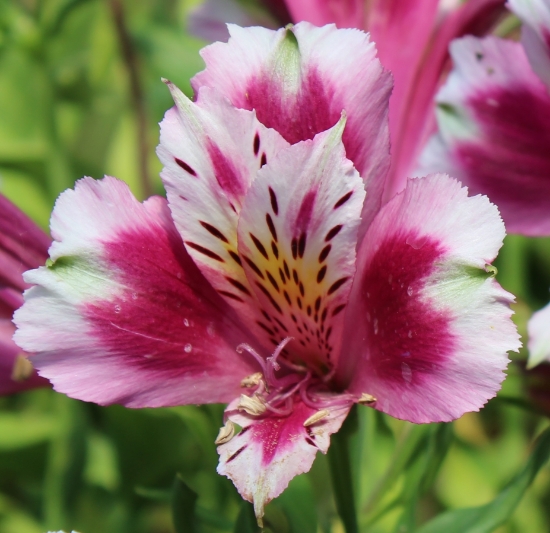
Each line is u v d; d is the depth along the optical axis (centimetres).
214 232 23
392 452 28
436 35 27
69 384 23
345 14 27
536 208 26
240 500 25
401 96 27
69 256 23
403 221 22
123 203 23
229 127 23
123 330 23
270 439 23
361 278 23
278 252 23
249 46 24
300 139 24
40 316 23
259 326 24
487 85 26
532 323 25
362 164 23
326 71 23
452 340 22
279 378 24
